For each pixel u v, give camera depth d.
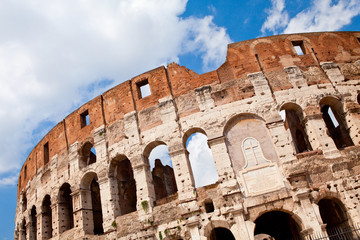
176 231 31.41
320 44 38.75
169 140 34.97
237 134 33.75
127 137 37.16
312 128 33.09
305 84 35.41
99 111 40.75
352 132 34.38
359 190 30.34
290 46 38.12
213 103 35.28
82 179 39.34
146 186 34.16
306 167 31.03
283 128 32.91
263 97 34.62
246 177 31.62
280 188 30.53
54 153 44.66
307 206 29.33
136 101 38.78
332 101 35.88
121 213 39.59
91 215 38.81
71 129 43.50
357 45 39.56
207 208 32.59
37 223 44.28
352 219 29.39
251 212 30.16
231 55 37.56
